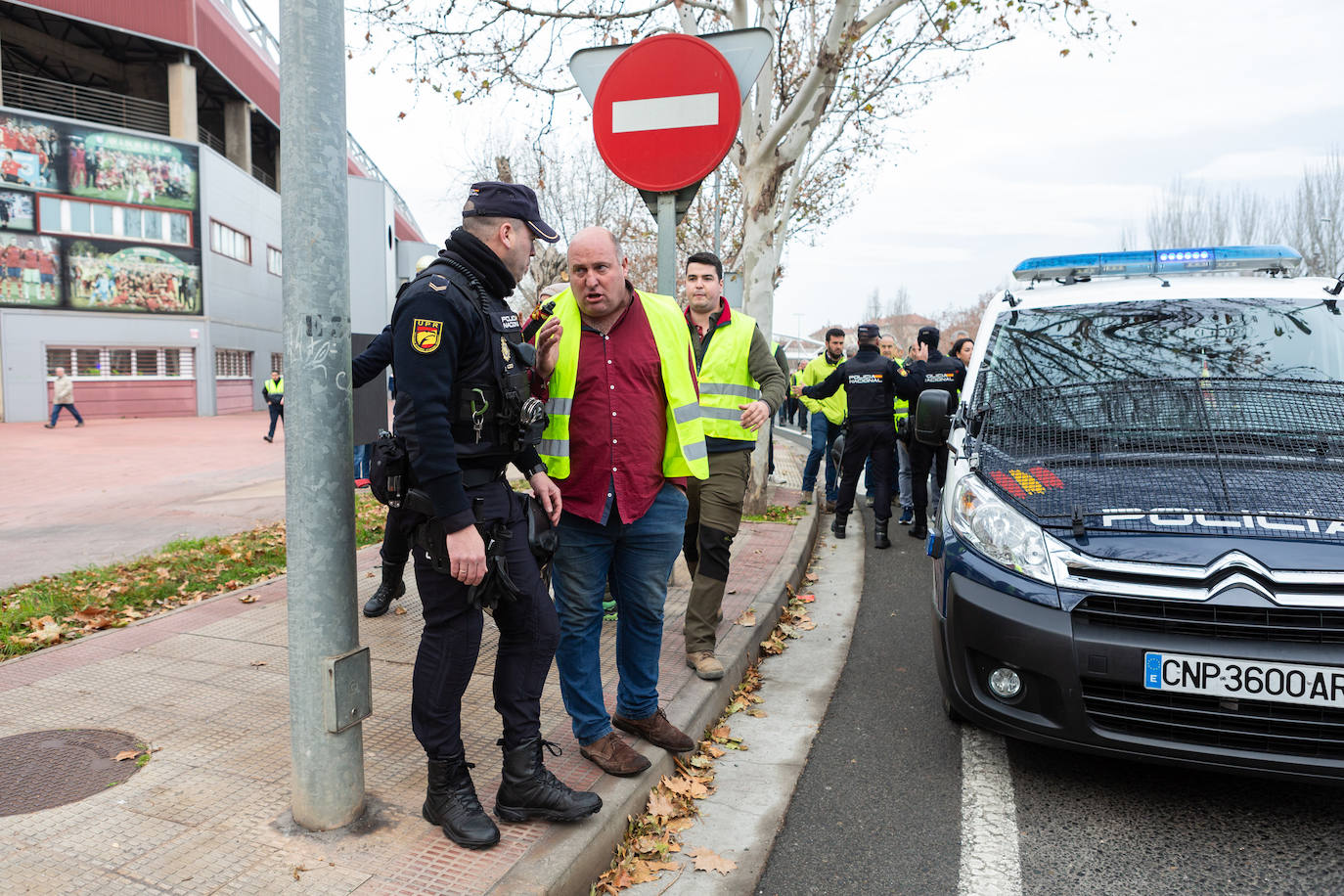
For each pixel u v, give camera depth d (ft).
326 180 7.95
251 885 7.73
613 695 12.50
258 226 118.93
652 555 10.57
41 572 22.93
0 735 10.96
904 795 10.80
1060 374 13.12
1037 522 10.53
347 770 8.68
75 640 15.19
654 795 10.24
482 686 12.76
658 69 14.56
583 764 10.32
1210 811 10.28
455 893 7.61
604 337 10.11
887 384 25.55
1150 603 9.57
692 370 10.64
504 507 8.46
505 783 8.86
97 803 9.18
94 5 95.81
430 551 8.07
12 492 38.99
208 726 11.23
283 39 7.87
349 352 8.38
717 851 9.57
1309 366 12.39
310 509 8.27
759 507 28.32
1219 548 9.53
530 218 8.52
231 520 31.01
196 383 102.89
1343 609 8.94
